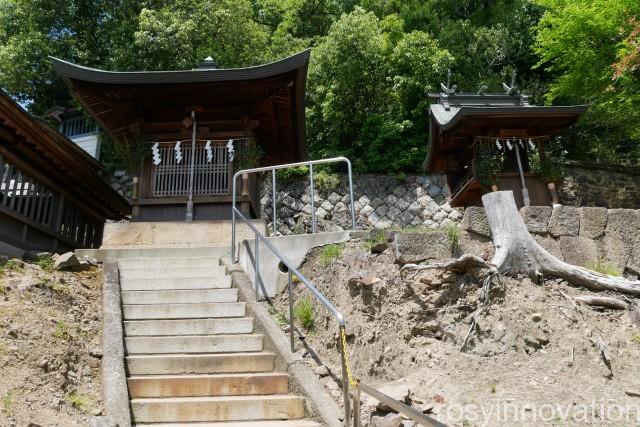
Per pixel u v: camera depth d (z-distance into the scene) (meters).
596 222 6.24
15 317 4.76
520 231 5.69
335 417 3.96
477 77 19.94
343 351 3.67
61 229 10.50
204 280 6.49
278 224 17.16
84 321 5.34
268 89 9.28
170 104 9.70
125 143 10.24
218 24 17.95
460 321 5.07
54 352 4.47
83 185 11.12
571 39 13.87
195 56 17.25
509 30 21.03
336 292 5.63
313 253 6.30
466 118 10.88
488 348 4.85
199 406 4.18
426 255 5.58
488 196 5.91
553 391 4.38
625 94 14.06
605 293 5.52
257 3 24.67
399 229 6.28
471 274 5.30
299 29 24.48
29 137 8.54
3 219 8.34
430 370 4.68
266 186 17.80
